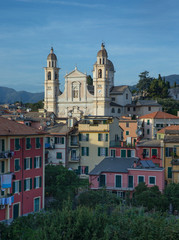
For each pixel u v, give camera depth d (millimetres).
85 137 84562
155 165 69688
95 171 67625
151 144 76312
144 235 42938
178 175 69625
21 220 51219
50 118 119500
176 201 60562
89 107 174000
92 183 66688
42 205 63562
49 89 180500
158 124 142875
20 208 58469
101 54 170875
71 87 177000
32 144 61625
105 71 171125
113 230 43844
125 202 61375
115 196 60281
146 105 174875
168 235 42938
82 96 175125
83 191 65188
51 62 181875
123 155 80938
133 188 65875
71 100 176750
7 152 54781
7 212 54781
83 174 84438
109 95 182500
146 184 65562
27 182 60438
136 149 77688
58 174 71875
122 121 119750
